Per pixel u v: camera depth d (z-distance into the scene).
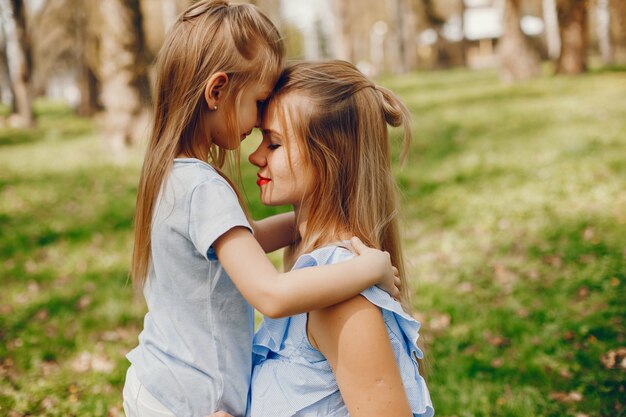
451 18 43.81
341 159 1.75
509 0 18.02
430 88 19.17
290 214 2.21
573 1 17.64
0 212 8.11
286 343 1.75
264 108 1.79
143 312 4.72
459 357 3.85
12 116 19.33
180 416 1.69
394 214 1.90
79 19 20.86
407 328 1.66
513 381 3.54
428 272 5.34
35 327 4.50
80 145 13.58
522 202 6.96
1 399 3.46
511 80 18.11
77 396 3.49
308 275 1.50
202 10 1.75
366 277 1.54
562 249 5.48
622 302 4.41
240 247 1.58
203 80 1.69
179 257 1.68
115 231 7.05
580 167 7.95
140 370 1.74
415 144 10.83
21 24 18.27
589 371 3.60
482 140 10.52
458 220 6.70
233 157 1.91
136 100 11.62
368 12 43.84
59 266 5.96
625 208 6.30
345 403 1.55
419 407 1.64
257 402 1.72
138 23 11.59
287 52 2.05
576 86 15.25
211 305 1.69
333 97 1.74
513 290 4.82
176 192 1.66
